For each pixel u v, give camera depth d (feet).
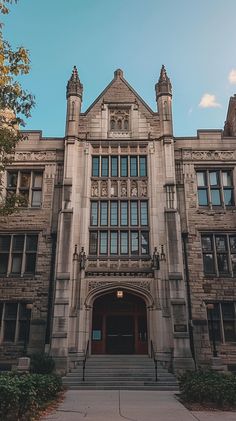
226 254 67.67
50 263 66.28
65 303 59.98
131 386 50.01
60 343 57.11
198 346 60.34
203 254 67.72
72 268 63.93
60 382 44.55
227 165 73.82
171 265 63.21
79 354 58.08
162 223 67.92
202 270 65.67
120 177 72.74
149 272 64.39
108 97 80.02
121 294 63.10
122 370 55.21
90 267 64.95
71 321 60.03
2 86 43.55
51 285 64.69
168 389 49.08
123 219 69.82
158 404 36.24
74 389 49.14
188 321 61.57
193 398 36.06
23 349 60.90
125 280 63.77
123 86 81.30
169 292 61.67
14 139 49.52
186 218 69.36
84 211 68.95
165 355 58.13
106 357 59.77
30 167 74.28
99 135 76.28
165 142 73.72
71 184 69.51
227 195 72.38
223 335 61.36
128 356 60.54
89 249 67.10
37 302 63.77
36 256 67.26
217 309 63.52
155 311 61.31
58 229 66.13
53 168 73.97
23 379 31.04
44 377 37.88
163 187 70.79
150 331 60.80
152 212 68.95
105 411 31.91
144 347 64.80
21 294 64.54
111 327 66.74
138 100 79.56
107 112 78.59
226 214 70.08
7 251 68.33
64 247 64.39
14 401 26.76
